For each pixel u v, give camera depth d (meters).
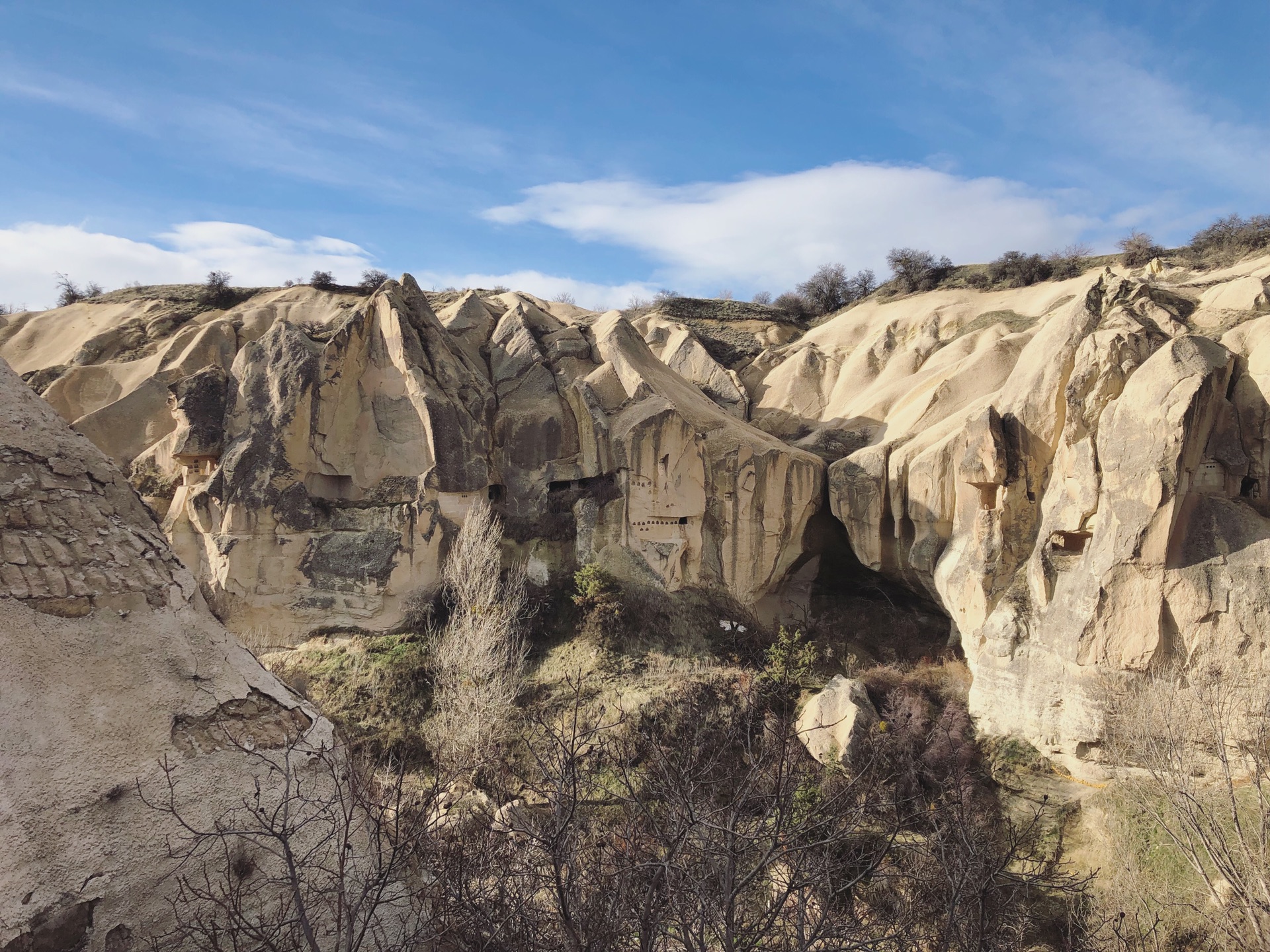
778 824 8.44
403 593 30.17
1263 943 13.05
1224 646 21.64
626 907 8.23
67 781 7.04
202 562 31.06
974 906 10.48
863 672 29.12
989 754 24.88
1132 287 28.44
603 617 29.53
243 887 7.83
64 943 6.70
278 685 9.06
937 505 30.62
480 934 8.05
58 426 8.20
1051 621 24.70
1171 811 18.22
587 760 19.98
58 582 7.60
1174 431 22.56
